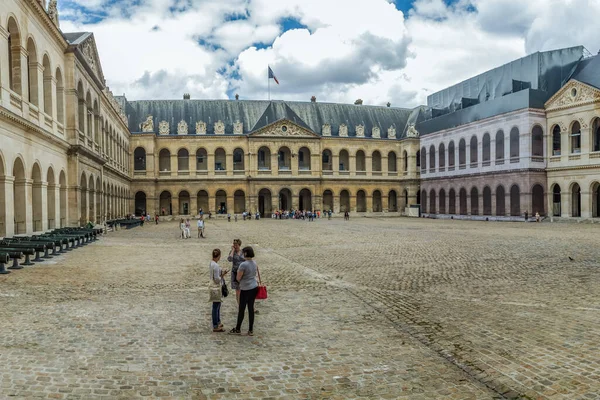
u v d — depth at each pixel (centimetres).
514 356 927
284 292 1562
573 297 1462
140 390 770
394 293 1541
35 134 3053
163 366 875
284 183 8488
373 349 978
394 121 9525
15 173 2886
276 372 853
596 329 1106
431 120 8244
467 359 913
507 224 5581
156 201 8119
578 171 5794
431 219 7525
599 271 1941
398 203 9106
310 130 8575
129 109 8169
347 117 9281
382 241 3347
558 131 6197
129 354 934
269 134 8425
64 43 3672
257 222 6650
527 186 6147
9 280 1692
